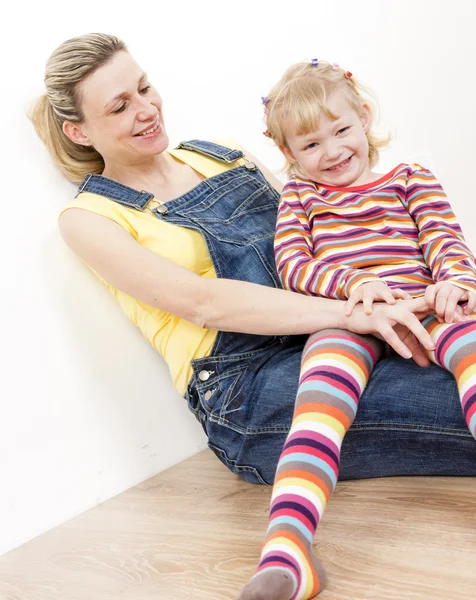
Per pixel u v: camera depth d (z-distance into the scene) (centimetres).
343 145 149
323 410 113
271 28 220
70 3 180
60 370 164
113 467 170
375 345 130
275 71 221
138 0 193
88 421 167
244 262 157
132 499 163
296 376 141
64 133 167
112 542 139
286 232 150
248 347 152
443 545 104
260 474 149
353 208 147
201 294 142
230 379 151
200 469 172
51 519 159
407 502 123
